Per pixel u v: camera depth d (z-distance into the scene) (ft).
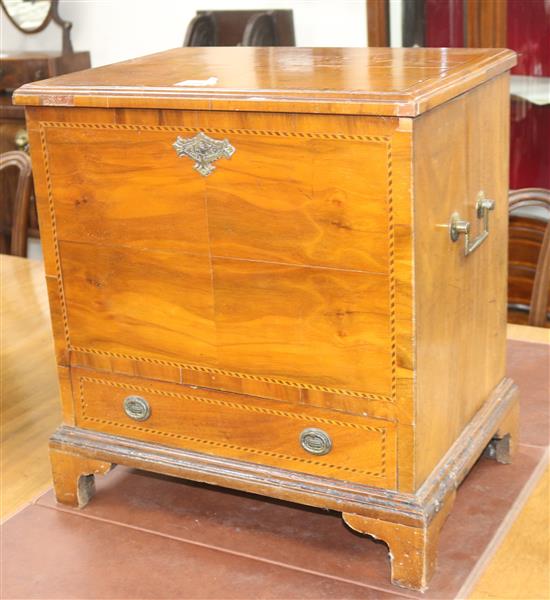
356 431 4.85
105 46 12.06
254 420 5.12
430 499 4.82
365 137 4.34
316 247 4.64
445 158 4.62
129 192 5.02
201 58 5.79
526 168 9.58
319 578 4.88
